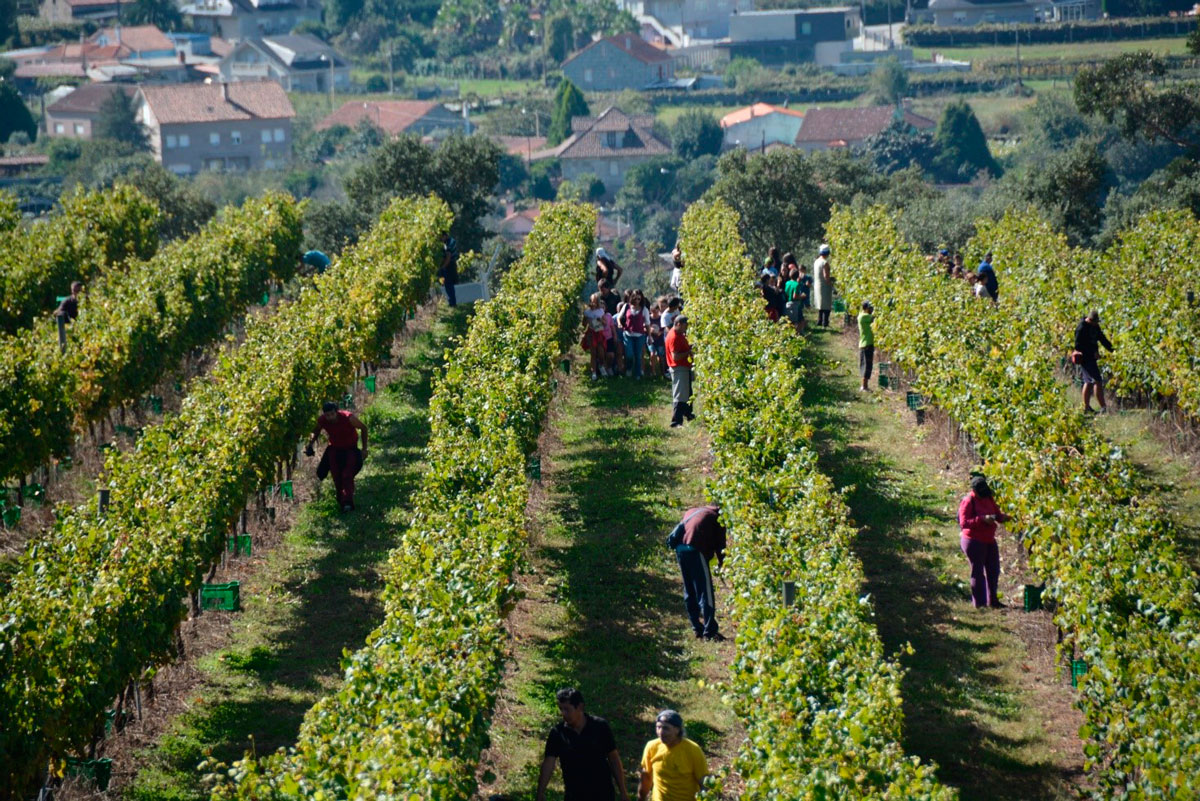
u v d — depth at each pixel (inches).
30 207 5019.7
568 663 711.1
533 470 940.6
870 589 796.0
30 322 1286.9
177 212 2556.6
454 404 932.0
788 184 2332.7
